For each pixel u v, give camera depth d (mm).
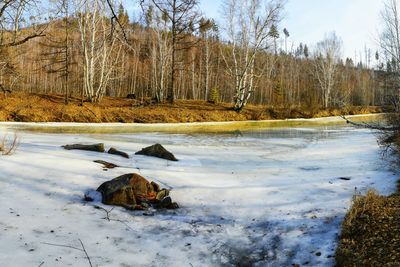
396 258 4500
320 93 62250
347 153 14258
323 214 6750
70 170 8586
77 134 19156
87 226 5988
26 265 4594
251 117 35062
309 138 20453
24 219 5922
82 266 4750
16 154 9500
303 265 5051
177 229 6234
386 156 12492
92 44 30609
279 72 79750
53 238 5418
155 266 4977
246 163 11953
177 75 55562
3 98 27500
